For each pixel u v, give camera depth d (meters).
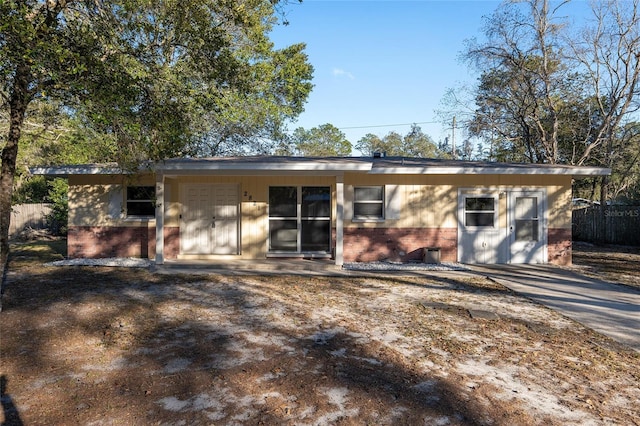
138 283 9.62
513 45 23.23
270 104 19.28
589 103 24.52
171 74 8.41
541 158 25.75
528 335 6.21
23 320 6.62
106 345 5.53
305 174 11.96
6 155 7.33
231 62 8.65
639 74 22.08
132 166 8.58
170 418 3.71
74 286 9.23
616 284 10.16
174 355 5.19
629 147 24.94
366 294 8.71
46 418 3.70
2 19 5.41
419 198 13.05
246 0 11.03
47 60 6.09
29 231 22.17
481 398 4.17
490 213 13.11
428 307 7.67
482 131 26.34
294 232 13.14
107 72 6.91
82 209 13.47
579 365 5.09
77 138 9.45
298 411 3.85
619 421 3.80
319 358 5.13
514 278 10.75
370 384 4.43
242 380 4.48
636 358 5.38
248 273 10.99
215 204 13.27
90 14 7.46
